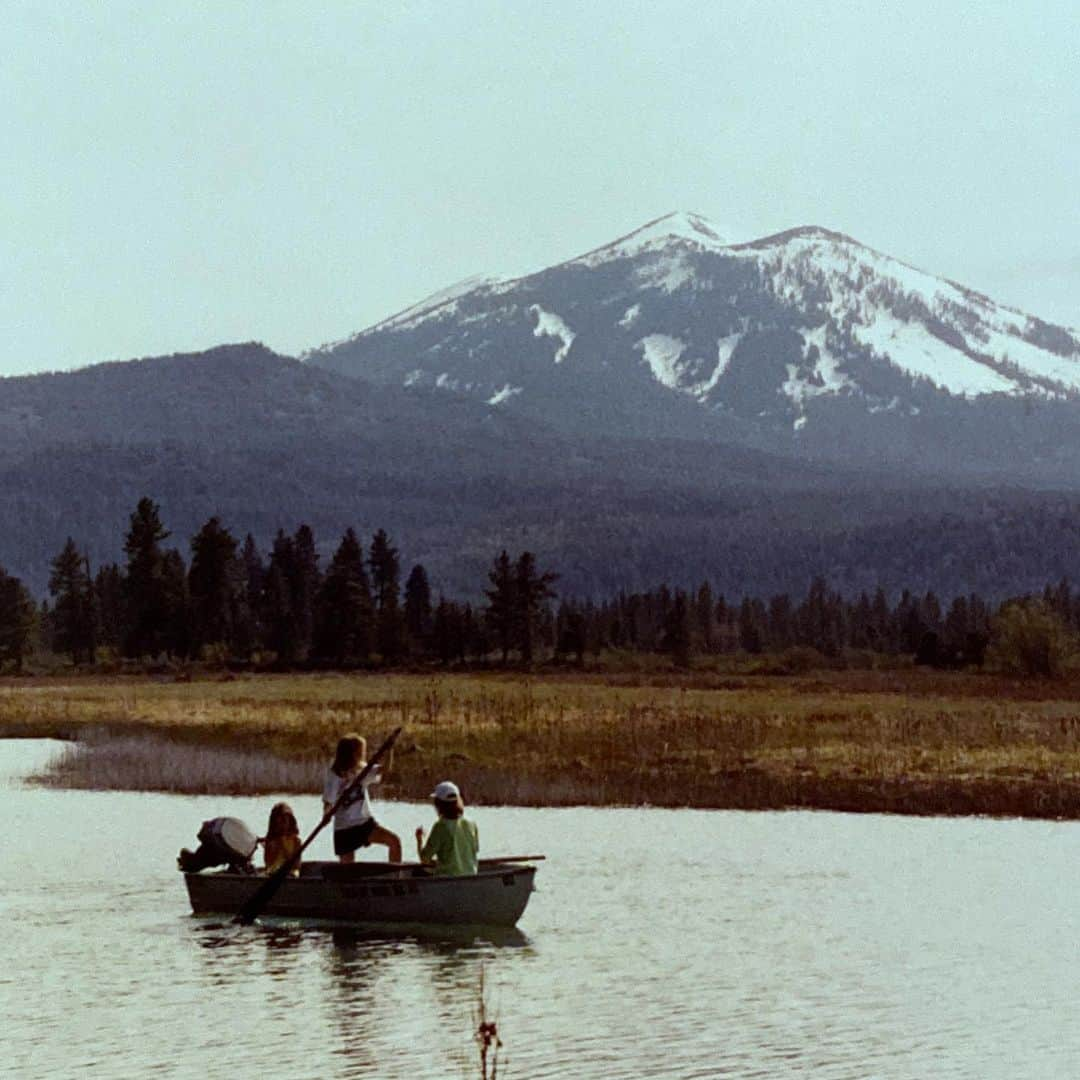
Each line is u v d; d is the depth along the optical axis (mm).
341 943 46625
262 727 119812
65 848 64312
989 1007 39250
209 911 50469
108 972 43156
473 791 81562
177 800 81625
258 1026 37781
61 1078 33906
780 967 43125
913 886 54938
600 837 66688
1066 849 63312
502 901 47531
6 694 191750
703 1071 34344
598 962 43844
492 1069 34375
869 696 165875
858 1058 35219
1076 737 103688
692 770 87875
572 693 174000
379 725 116938
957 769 86500
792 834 67688
